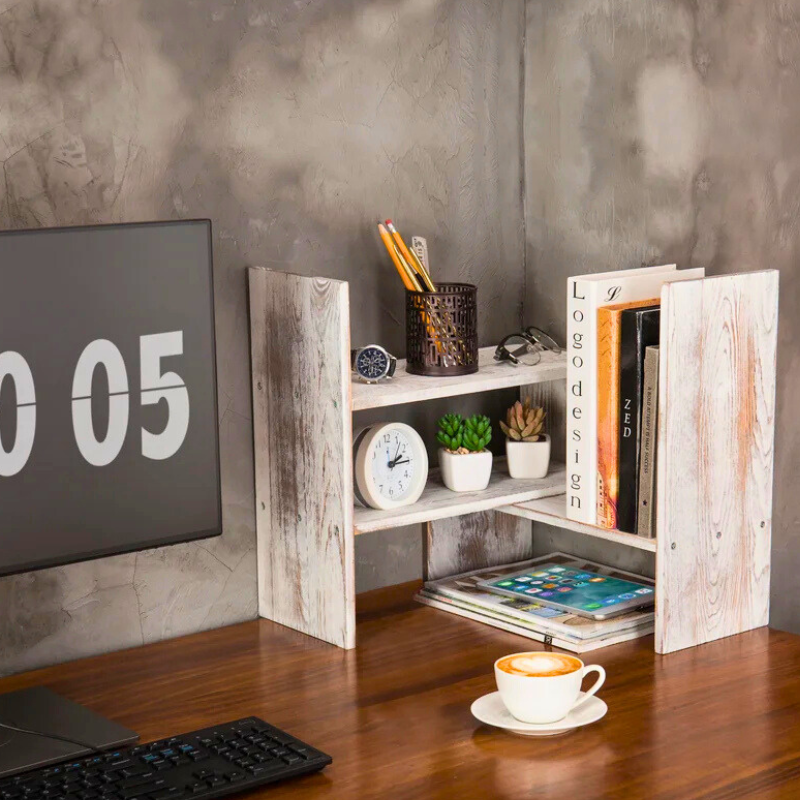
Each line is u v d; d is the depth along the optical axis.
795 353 1.69
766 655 1.62
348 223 1.85
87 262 1.35
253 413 1.78
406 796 1.25
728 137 1.69
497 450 2.06
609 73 1.84
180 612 1.75
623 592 1.80
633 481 1.65
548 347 1.91
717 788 1.26
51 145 1.58
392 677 1.58
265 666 1.62
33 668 1.64
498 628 1.75
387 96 1.86
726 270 1.72
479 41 1.93
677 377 1.57
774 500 1.72
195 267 1.43
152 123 1.65
